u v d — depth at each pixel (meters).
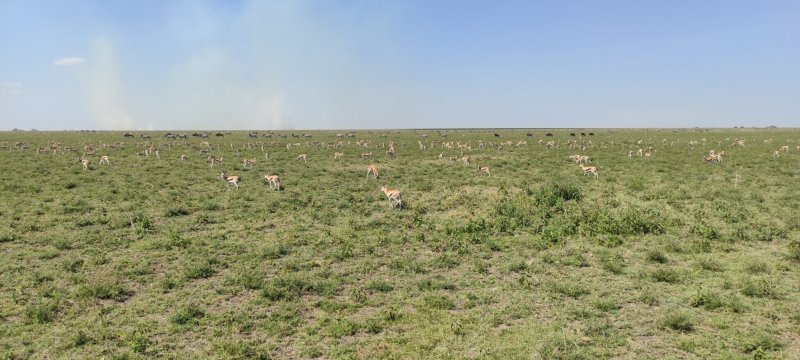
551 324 11.45
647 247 17.36
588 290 13.56
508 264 15.64
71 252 17.03
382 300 13.02
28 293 13.38
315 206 24.53
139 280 14.31
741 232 18.44
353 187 30.69
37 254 16.67
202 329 11.37
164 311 12.40
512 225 20.14
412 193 28.64
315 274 14.84
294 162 46.12
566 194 26.25
